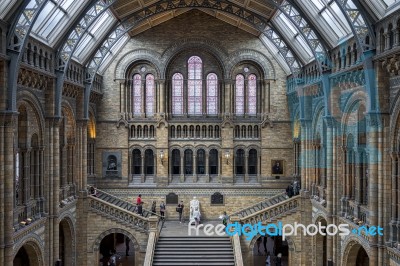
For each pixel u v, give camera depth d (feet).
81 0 104.68
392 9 80.43
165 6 143.84
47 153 110.11
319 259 129.80
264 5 125.18
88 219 137.90
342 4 87.10
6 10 81.10
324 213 118.62
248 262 135.03
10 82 84.53
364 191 96.89
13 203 91.15
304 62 134.92
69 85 124.67
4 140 84.58
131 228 137.39
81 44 129.59
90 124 158.81
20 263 110.83
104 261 155.74
